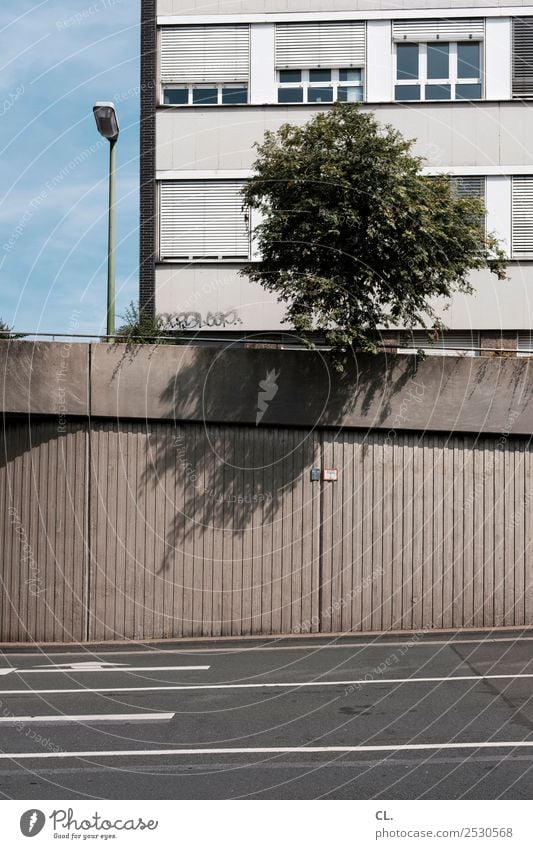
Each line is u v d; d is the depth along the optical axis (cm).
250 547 1620
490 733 845
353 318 1579
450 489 1650
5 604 1606
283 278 1578
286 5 2255
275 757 778
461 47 2247
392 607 1627
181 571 1612
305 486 1634
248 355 1633
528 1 2234
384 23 2248
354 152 1570
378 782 702
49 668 1302
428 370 1652
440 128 2225
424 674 1168
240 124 2248
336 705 987
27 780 725
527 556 1658
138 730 889
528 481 1667
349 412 1636
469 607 1639
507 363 1666
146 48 2258
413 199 1595
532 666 1216
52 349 1606
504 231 2205
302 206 1557
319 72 2255
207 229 2239
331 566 1627
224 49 2259
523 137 2216
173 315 2230
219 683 1148
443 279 1620
